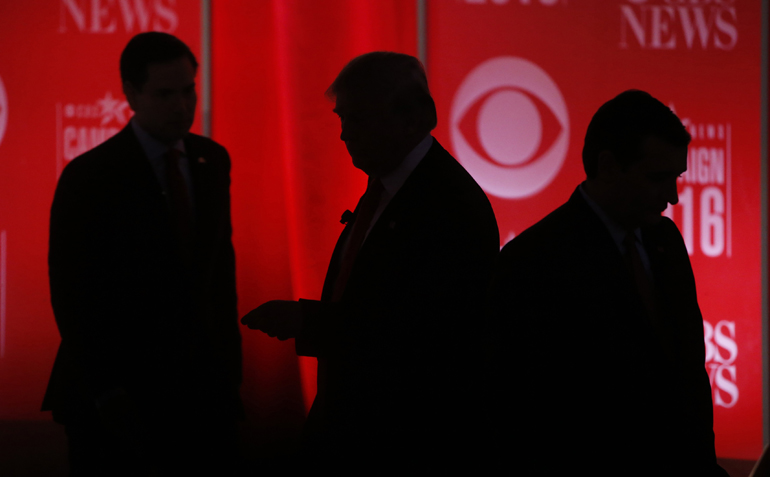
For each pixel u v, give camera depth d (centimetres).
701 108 324
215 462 204
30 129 327
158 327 189
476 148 328
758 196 325
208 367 201
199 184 205
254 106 341
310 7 339
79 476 186
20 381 329
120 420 175
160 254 190
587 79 326
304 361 342
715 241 326
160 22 332
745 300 325
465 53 328
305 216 339
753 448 324
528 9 326
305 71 339
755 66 323
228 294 215
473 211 132
